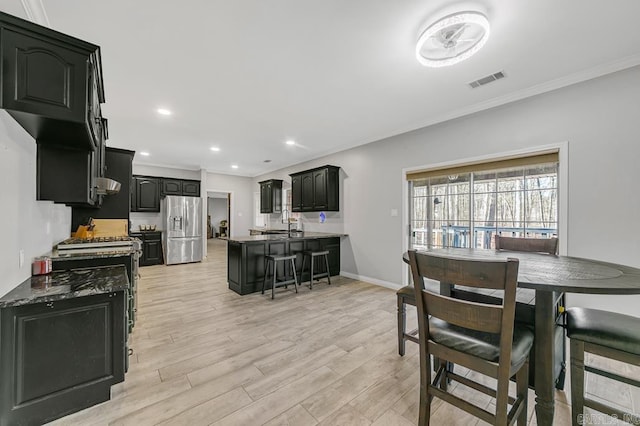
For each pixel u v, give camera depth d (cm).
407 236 406
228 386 182
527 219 303
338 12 170
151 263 616
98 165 265
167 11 168
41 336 146
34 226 197
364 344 241
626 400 166
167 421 150
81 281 176
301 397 171
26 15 158
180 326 280
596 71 235
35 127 168
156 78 251
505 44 202
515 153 289
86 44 159
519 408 128
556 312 151
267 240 409
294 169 662
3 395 137
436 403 168
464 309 115
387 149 429
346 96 290
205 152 546
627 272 136
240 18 175
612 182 232
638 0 158
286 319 299
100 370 162
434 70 239
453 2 162
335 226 530
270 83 262
